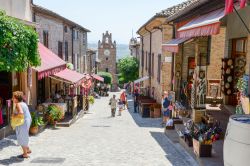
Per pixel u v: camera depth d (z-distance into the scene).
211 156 8.30
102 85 54.88
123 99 28.72
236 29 11.16
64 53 28.67
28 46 11.70
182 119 12.96
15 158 8.55
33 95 17.05
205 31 8.23
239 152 4.82
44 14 22.25
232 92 11.84
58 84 24.84
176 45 13.18
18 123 8.30
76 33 35.00
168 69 21.73
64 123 15.02
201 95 11.09
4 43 10.47
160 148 10.12
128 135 12.60
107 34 81.19
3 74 15.16
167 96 16.48
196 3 10.33
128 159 8.73
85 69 42.09
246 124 4.77
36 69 12.84
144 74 34.06
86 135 12.40
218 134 9.47
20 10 14.45
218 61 17.11
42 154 9.08
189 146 9.63
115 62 81.56
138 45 57.78
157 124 17.20
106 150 9.77
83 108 22.48
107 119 20.08
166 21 17.02
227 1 6.18
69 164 8.16
